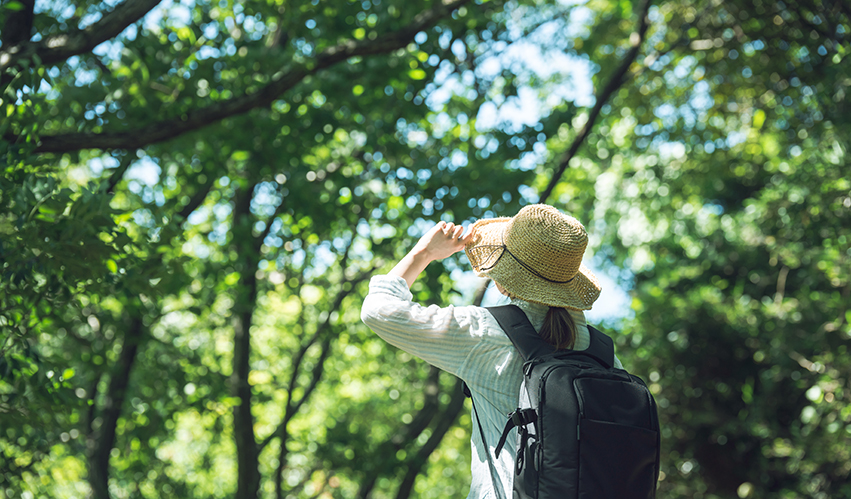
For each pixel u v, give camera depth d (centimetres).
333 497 1306
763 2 802
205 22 682
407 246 793
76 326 624
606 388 157
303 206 729
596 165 1256
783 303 966
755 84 892
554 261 178
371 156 849
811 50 790
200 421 1028
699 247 1317
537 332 175
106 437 798
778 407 1088
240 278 732
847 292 784
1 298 316
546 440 151
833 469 867
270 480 1332
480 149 816
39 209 305
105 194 322
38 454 437
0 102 330
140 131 466
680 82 1022
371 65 670
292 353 1248
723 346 1168
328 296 1104
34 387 327
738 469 1138
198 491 1272
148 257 372
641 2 865
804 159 781
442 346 169
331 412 1419
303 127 688
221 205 1023
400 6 653
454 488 1598
